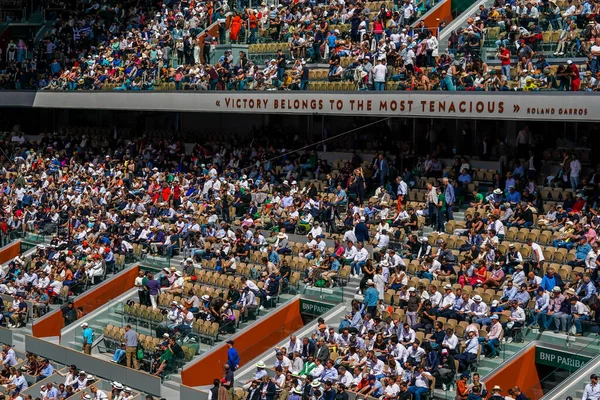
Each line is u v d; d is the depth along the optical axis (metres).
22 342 70.38
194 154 82.31
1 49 100.88
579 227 57.56
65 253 74.25
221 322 59.66
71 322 66.69
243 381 56.38
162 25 91.81
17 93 96.00
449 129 71.00
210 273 66.25
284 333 59.44
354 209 66.38
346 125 77.31
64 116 99.94
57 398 58.91
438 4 75.12
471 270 56.25
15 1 103.56
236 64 82.81
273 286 61.66
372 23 76.19
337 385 48.75
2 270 78.19
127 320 65.00
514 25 67.44
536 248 55.84
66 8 102.38
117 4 99.56
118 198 80.25
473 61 67.31
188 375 57.56
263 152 78.38
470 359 49.00
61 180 87.12
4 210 84.81
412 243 61.53
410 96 68.44
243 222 70.88
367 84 71.12
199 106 81.38
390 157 73.62
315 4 83.44
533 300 51.66
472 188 66.75
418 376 48.38
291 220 69.25
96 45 96.50
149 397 53.97
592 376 45.06
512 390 44.97
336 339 54.31
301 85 74.62
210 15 87.56
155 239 72.25
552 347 49.69
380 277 57.41
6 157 96.38
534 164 65.56
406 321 54.00
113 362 61.97
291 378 52.09
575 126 65.38
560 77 62.00
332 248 65.00
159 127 92.75
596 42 62.34
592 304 48.88
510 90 64.00
